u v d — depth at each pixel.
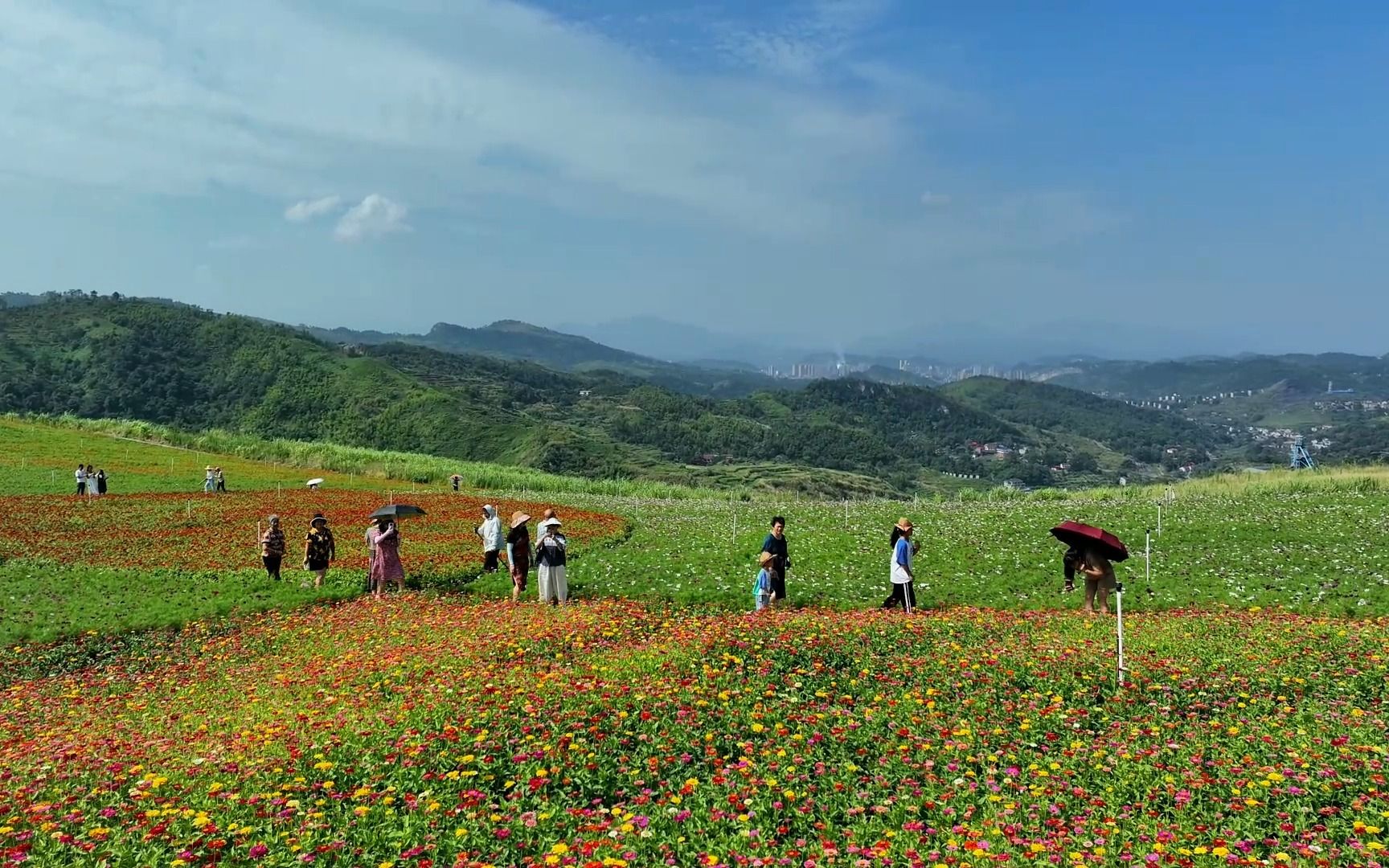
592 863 8.39
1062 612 22.34
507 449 190.25
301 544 39.25
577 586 28.62
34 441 80.56
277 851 8.86
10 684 20.70
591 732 12.23
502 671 15.84
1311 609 22.98
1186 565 28.34
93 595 28.44
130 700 17.78
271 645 22.28
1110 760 11.21
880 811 9.88
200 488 63.09
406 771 10.97
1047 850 8.69
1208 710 13.52
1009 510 42.78
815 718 12.98
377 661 17.92
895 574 23.45
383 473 78.50
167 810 9.85
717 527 40.69
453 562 33.66
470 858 8.82
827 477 190.00
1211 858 8.49
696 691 14.00
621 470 181.00
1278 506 38.34
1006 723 12.98
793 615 21.23
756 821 9.59
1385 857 8.42
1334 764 10.73
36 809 9.86
